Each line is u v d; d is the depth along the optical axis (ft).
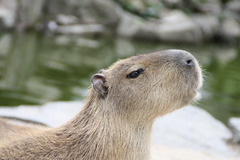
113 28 90.07
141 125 18.02
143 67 18.07
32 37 77.97
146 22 90.58
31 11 84.17
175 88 18.12
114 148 17.53
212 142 28.76
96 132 17.70
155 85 17.95
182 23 91.56
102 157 17.51
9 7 83.46
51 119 29.71
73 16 88.69
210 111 42.34
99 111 17.94
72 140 17.83
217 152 27.55
